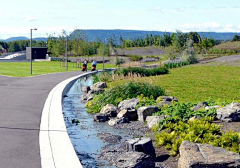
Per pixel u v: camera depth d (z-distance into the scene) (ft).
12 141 28.76
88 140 36.60
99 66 223.92
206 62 183.83
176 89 79.25
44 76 114.93
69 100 68.49
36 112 42.93
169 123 38.75
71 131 40.88
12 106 47.78
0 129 33.14
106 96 58.65
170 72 134.51
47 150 26.30
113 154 31.12
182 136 32.40
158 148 32.32
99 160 29.55
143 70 124.67
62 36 237.66
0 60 267.39
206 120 38.45
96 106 56.08
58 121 37.14
